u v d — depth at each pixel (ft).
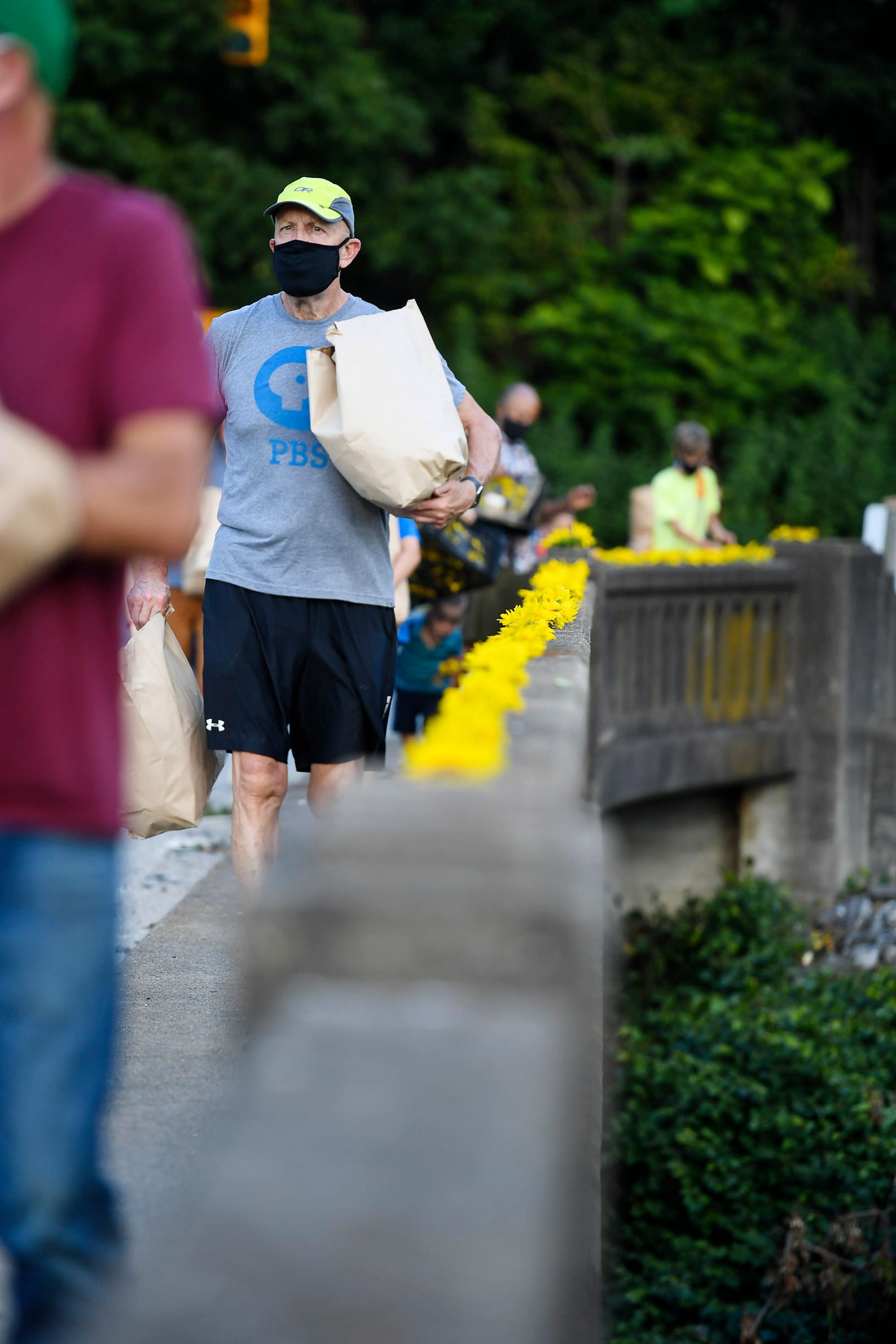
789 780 155.63
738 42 324.60
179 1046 48.29
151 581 48.49
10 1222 21.35
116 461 20.08
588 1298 30.60
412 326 50.98
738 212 293.64
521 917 16.43
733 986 138.00
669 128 301.63
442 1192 13.44
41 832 20.80
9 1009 21.04
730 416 288.71
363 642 51.62
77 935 21.12
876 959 143.74
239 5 151.33
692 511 150.30
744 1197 104.12
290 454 50.60
